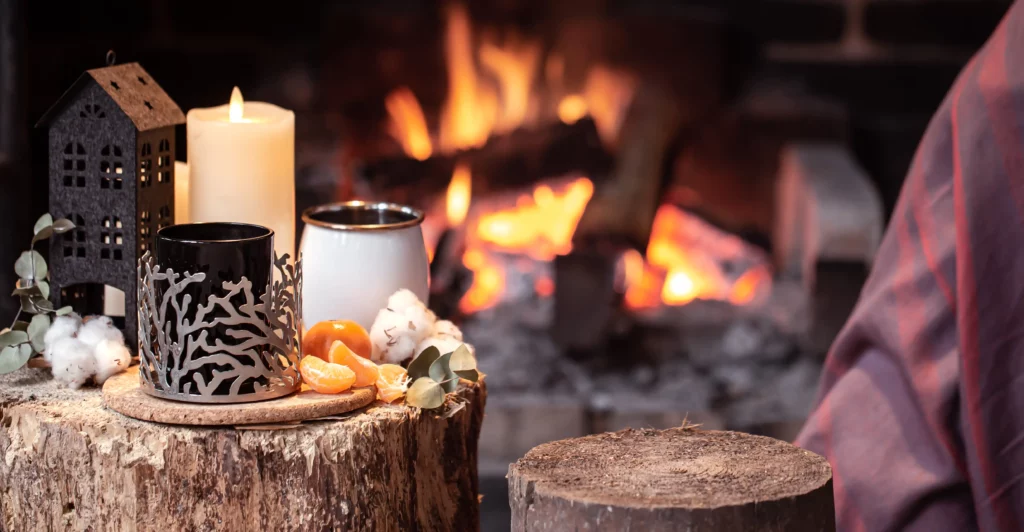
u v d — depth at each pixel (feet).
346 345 4.76
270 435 4.50
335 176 9.50
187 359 4.51
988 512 4.50
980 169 4.56
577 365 9.15
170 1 10.69
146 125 4.80
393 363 4.92
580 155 9.57
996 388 4.50
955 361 4.58
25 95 7.34
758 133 11.06
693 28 10.41
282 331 4.60
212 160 4.89
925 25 10.79
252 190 4.91
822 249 9.20
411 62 10.66
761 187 11.15
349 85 10.69
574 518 4.19
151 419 4.51
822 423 4.75
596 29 10.51
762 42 10.90
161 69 10.79
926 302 4.66
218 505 4.51
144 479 4.50
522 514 4.32
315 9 10.84
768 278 10.57
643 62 10.47
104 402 4.63
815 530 4.25
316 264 4.96
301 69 10.92
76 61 10.46
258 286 4.54
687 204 11.25
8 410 4.63
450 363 4.74
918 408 4.64
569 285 9.01
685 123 10.15
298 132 10.51
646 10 10.68
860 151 11.10
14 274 7.34
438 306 9.64
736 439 4.56
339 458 4.52
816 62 10.92
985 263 4.53
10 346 4.79
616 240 9.30
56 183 4.84
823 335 9.26
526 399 8.68
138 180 4.82
